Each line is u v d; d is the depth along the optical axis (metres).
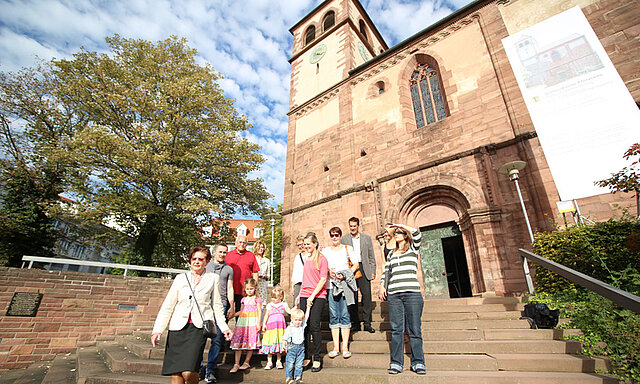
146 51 17.59
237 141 17.72
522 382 3.29
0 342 7.55
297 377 4.17
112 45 17.05
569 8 9.94
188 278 3.70
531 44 9.62
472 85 11.27
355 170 13.84
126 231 16.61
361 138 14.22
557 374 3.52
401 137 12.71
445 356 4.07
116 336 8.74
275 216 16.59
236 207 19.30
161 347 6.25
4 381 6.30
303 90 19.00
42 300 8.27
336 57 17.80
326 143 15.73
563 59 8.91
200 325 3.49
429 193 11.22
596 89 8.15
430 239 11.26
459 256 13.51
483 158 10.02
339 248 5.41
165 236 17.50
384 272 4.71
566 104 8.43
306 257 5.20
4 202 14.55
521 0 11.05
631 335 3.83
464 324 5.49
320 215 14.35
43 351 7.98
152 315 9.88
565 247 6.36
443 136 11.44
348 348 5.12
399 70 14.02
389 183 12.34
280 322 4.99
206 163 16.77
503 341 4.47
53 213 13.30
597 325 4.45
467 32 12.12
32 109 15.82
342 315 4.83
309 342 4.99
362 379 3.86
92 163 14.34
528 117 9.55
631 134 7.39
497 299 6.92
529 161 9.11
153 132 14.46
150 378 4.73
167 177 14.22
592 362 3.68
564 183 7.78
